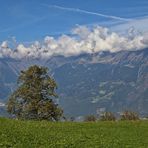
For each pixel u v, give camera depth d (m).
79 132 52.53
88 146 41.66
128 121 69.50
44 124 57.16
